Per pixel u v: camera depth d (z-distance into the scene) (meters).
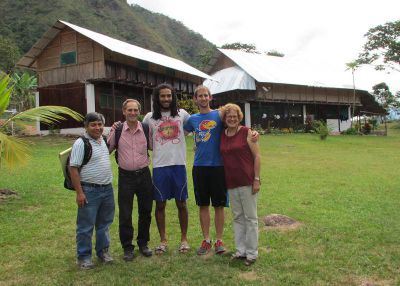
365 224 6.70
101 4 79.81
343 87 40.09
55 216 7.39
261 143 23.45
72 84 24.09
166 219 7.30
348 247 5.59
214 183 5.46
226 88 34.72
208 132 5.45
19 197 8.74
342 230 6.37
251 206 5.15
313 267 4.90
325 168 13.98
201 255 5.46
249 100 34.66
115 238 6.32
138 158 5.42
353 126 40.56
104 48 23.52
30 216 7.39
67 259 5.43
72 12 66.81
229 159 5.21
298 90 37.94
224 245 5.91
